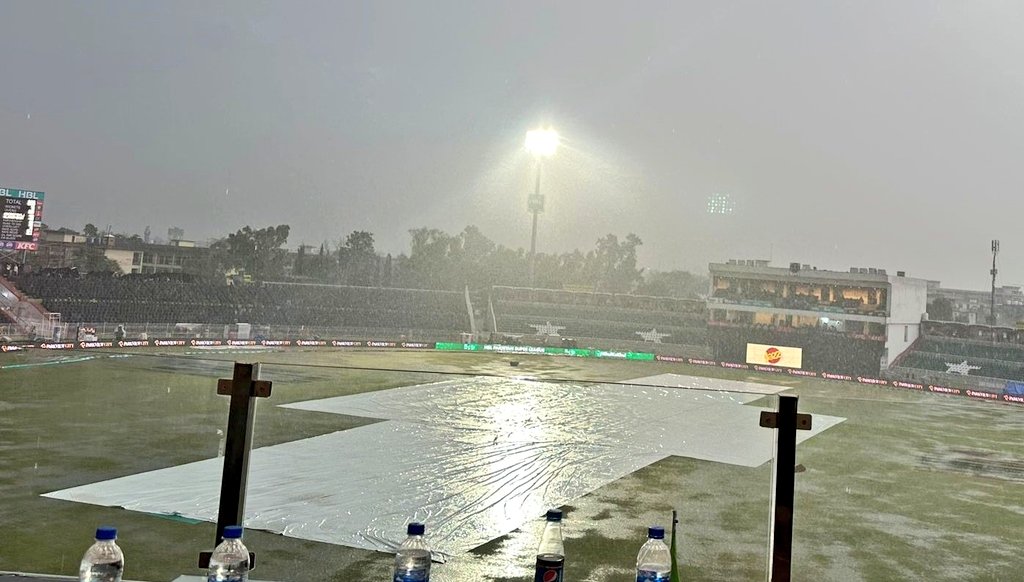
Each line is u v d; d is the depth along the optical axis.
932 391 38.25
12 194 41.47
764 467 12.13
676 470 11.81
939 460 15.01
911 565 8.27
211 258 65.50
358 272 76.75
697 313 57.53
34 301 38.72
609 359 45.09
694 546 8.16
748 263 56.69
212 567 3.36
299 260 73.19
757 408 18.42
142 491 9.19
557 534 3.54
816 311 51.41
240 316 47.38
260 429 13.88
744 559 7.77
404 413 16.09
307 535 7.99
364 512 8.86
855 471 13.39
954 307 83.75
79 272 48.09
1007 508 11.16
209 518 8.29
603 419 16.34
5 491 9.08
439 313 56.47
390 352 39.38
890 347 50.09
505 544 8.12
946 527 9.95
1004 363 49.47
